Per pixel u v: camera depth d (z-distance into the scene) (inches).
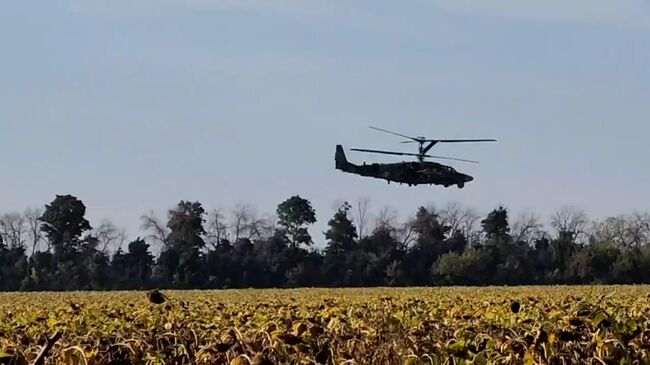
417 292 3011.8
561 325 656.4
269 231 5930.1
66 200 5792.3
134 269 5644.7
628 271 5605.3
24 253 5787.4
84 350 564.1
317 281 5674.2
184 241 5787.4
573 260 5684.1
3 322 1104.2
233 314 1021.2
